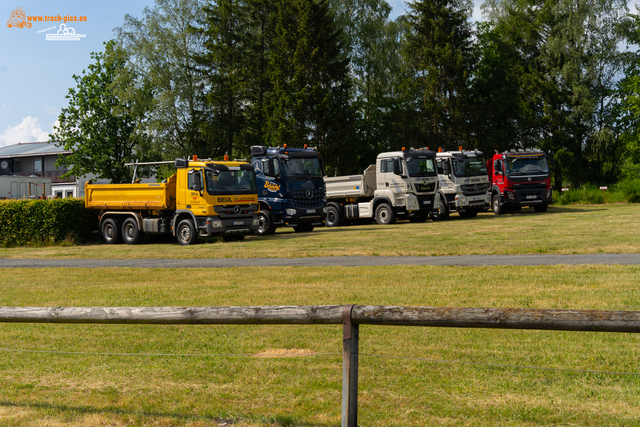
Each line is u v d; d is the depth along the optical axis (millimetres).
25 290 10812
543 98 47781
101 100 48438
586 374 5062
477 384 4867
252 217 21203
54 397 4797
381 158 27203
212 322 3934
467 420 4082
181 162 21047
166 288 10508
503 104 50406
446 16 48125
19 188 59812
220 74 44844
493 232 19938
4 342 6797
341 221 28812
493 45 55438
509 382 4906
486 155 50219
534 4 50781
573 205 36844
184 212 21000
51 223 23062
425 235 19828
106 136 48125
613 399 4445
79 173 48656
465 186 28922
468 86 51844
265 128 43188
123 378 5301
